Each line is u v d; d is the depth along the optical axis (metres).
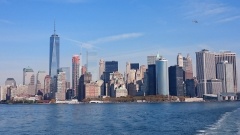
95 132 96.31
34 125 125.69
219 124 103.94
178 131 94.75
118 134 91.31
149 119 147.12
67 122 135.00
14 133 101.12
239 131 85.06
